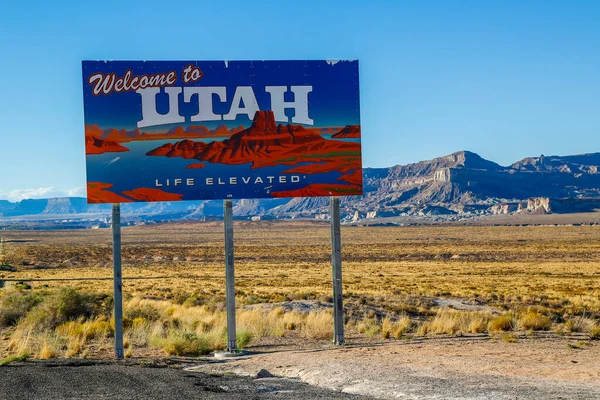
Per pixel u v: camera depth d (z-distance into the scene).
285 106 17.34
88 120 16.56
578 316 28.95
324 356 14.96
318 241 189.88
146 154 16.80
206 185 17.02
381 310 29.80
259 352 16.91
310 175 17.45
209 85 17.06
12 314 24.61
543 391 9.54
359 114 17.55
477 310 32.09
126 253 131.25
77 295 24.75
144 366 14.16
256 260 111.50
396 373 11.78
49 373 12.50
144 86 16.81
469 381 10.70
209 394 9.88
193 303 35.62
